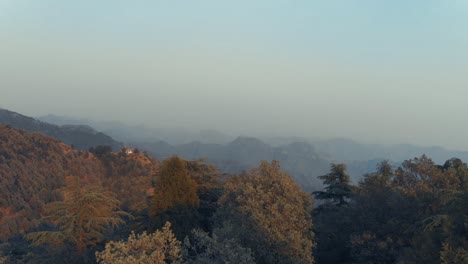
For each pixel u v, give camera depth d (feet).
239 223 56.70
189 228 69.00
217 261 47.65
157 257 44.14
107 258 43.65
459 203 42.78
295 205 58.18
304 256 53.52
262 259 54.03
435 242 44.24
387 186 66.28
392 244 60.34
